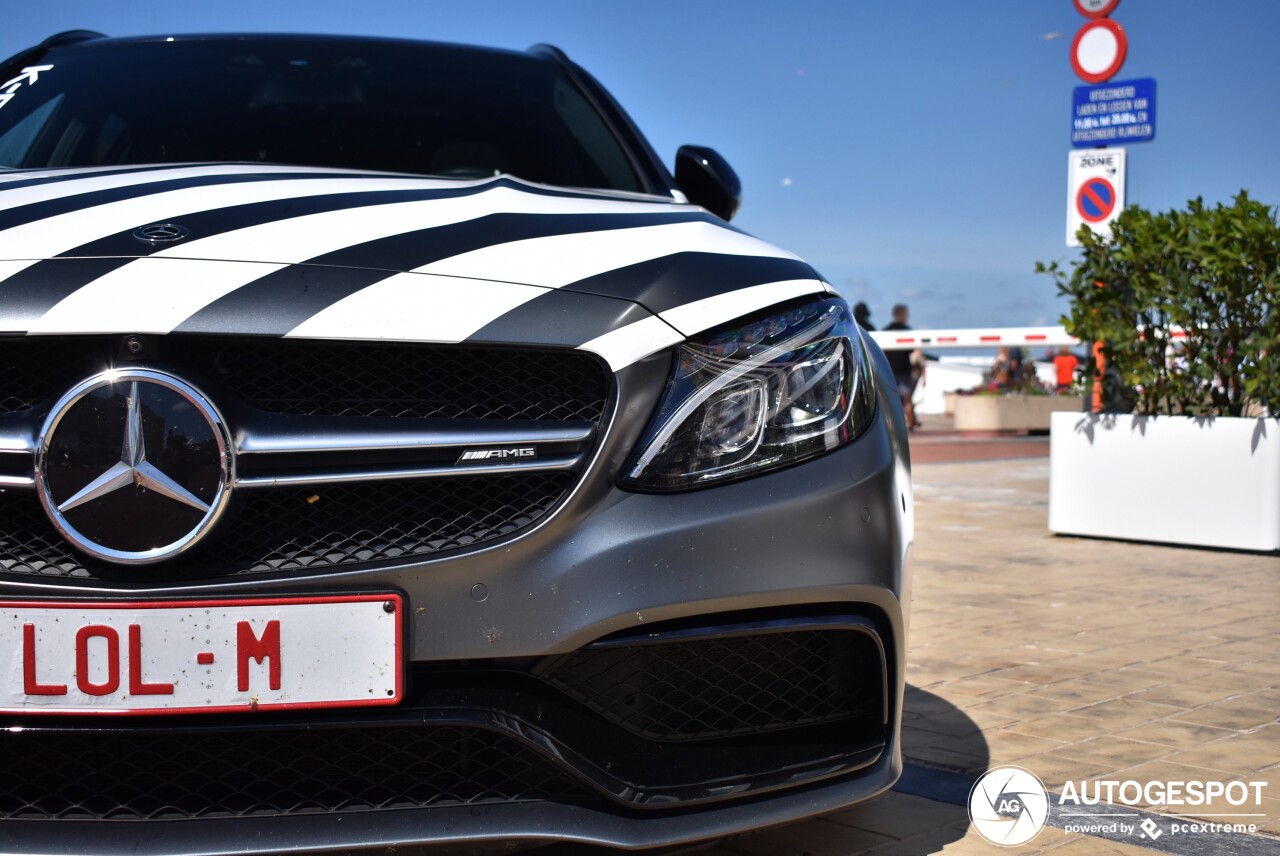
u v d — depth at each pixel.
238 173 2.32
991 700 3.41
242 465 1.74
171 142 2.84
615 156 3.06
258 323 1.76
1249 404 6.39
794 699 1.94
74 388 1.70
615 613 1.79
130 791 1.77
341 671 1.75
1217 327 6.23
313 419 1.77
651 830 1.82
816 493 1.89
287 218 1.97
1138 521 6.50
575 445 1.82
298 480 1.75
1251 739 3.05
